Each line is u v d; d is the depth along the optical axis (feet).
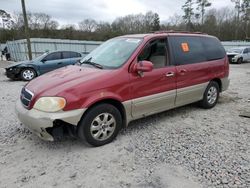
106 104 12.60
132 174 10.33
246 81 34.58
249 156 11.68
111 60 14.10
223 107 19.85
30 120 11.49
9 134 14.43
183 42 16.60
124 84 13.01
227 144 12.98
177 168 10.71
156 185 9.59
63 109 11.21
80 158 11.64
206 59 18.08
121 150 12.36
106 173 10.43
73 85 11.70
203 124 15.96
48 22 186.39
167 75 15.01
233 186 9.43
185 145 12.87
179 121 16.48
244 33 176.55
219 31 179.73
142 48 14.06
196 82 17.22
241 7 178.09
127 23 193.47
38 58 37.76
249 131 14.76
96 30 185.26
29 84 13.24
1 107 20.13
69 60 38.40
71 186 9.61
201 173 10.31
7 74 36.40
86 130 12.12
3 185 9.73
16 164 11.21
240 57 70.95
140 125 15.69
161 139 13.61
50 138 11.73
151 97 14.33
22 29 173.78
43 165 11.10
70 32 173.58
